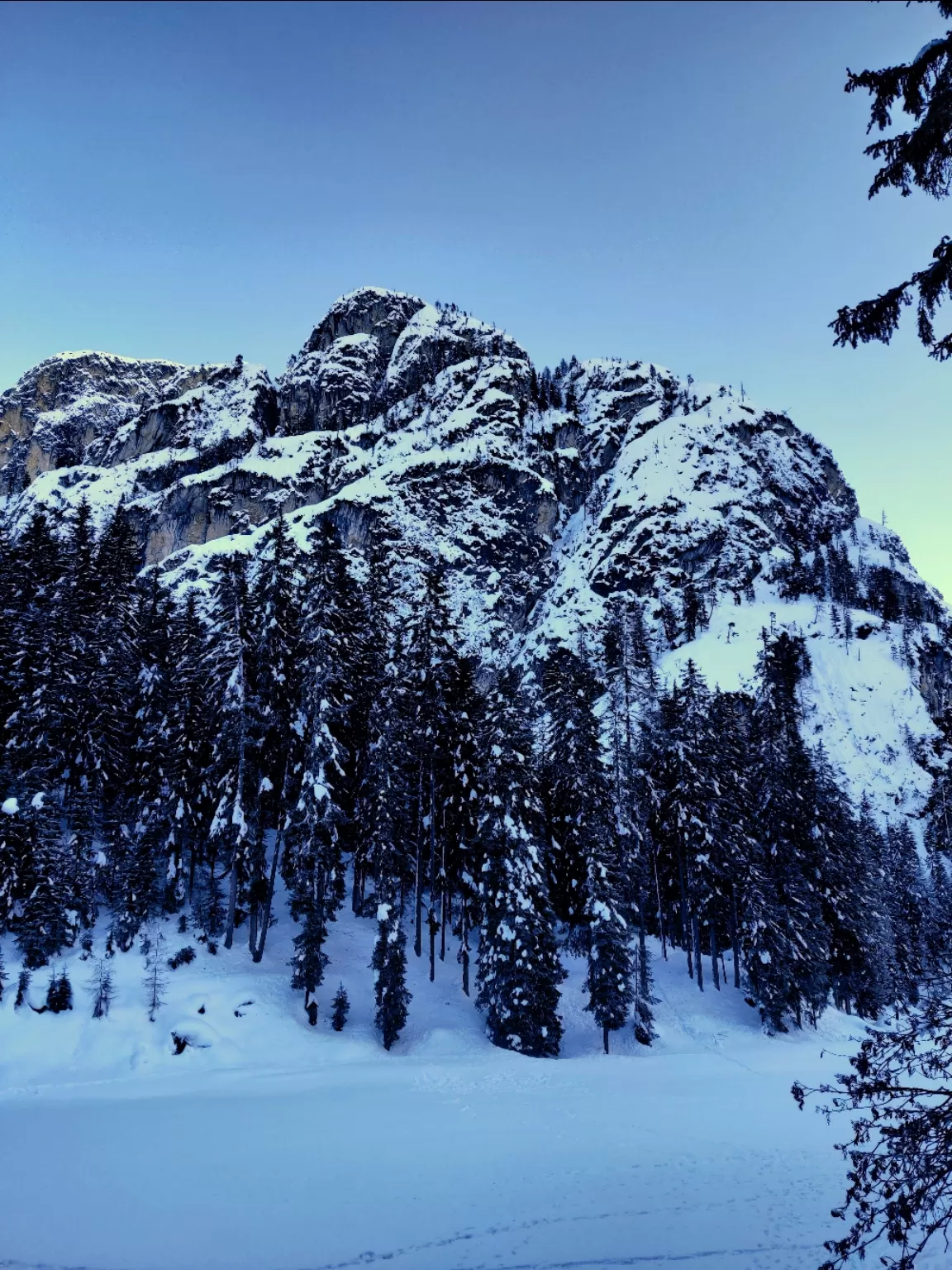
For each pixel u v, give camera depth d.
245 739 36.28
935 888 66.62
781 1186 16.53
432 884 41.44
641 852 46.56
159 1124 20.72
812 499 192.50
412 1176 16.81
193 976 33.38
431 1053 32.75
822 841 48.78
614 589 152.25
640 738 53.75
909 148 8.03
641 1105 24.59
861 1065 6.66
